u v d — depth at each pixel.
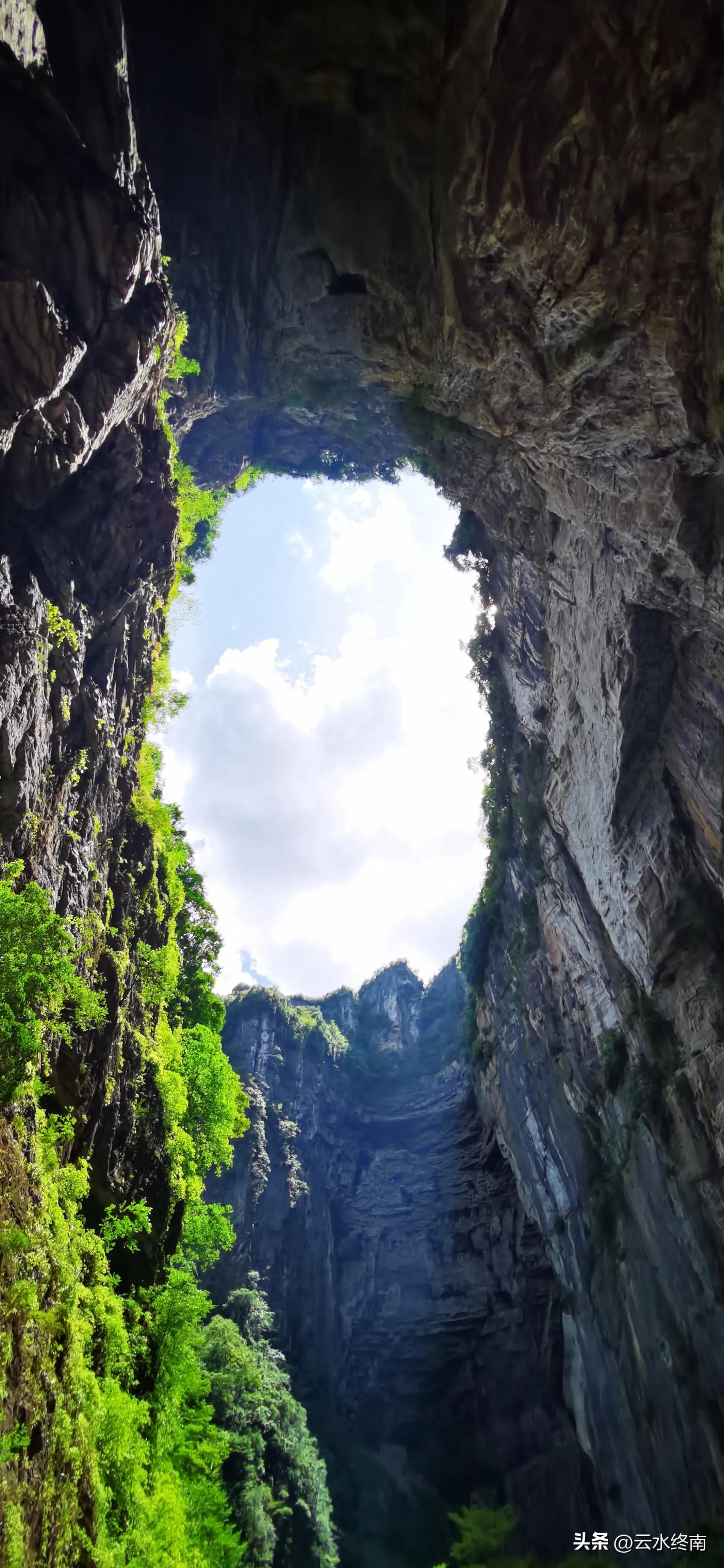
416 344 27.59
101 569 19.53
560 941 42.31
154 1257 21.02
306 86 22.98
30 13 15.50
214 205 26.31
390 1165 82.12
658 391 21.16
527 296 21.78
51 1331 12.23
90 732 18.55
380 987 112.31
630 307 20.05
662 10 16.48
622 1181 36.97
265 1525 38.28
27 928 12.17
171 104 24.41
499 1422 57.06
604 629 30.27
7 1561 9.44
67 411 16.28
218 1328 52.19
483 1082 58.00
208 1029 32.25
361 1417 62.56
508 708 45.66
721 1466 27.92
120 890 21.06
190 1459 23.42
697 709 28.20
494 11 18.47
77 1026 16.41
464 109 20.55
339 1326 70.00
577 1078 41.19
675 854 30.45
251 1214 71.31
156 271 20.00
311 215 25.77
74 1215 14.97
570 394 23.39
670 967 31.28
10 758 14.01
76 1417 12.66
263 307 28.64
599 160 18.62
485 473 34.59
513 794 47.00
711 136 17.31
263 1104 83.19
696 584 24.30
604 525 27.64
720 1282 28.64
